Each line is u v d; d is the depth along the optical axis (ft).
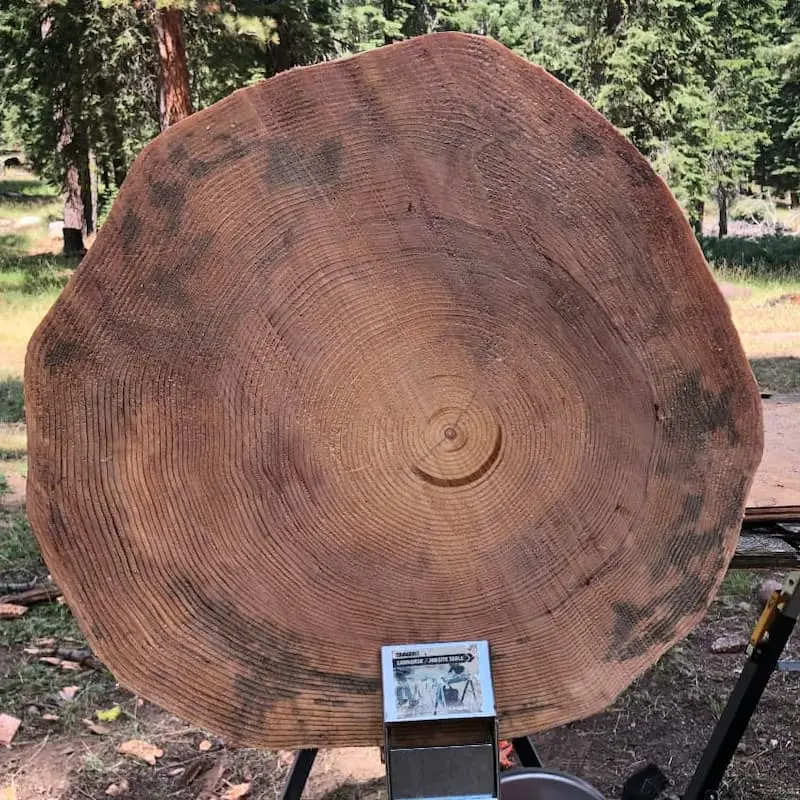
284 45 41.57
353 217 4.83
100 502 4.70
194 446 4.82
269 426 4.91
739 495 5.19
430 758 5.02
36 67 43.65
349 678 5.13
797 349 27.71
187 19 37.93
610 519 5.23
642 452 5.17
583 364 5.08
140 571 4.79
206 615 4.91
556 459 5.17
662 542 5.25
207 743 8.54
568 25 49.44
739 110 56.95
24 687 9.34
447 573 5.19
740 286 42.55
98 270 4.59
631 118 47.65
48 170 58.34
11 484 15.07
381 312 4.96
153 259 4.65
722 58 53.21
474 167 4.83
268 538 4.98
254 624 4.99
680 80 48.60
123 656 4.79
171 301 4.70
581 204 4.89
